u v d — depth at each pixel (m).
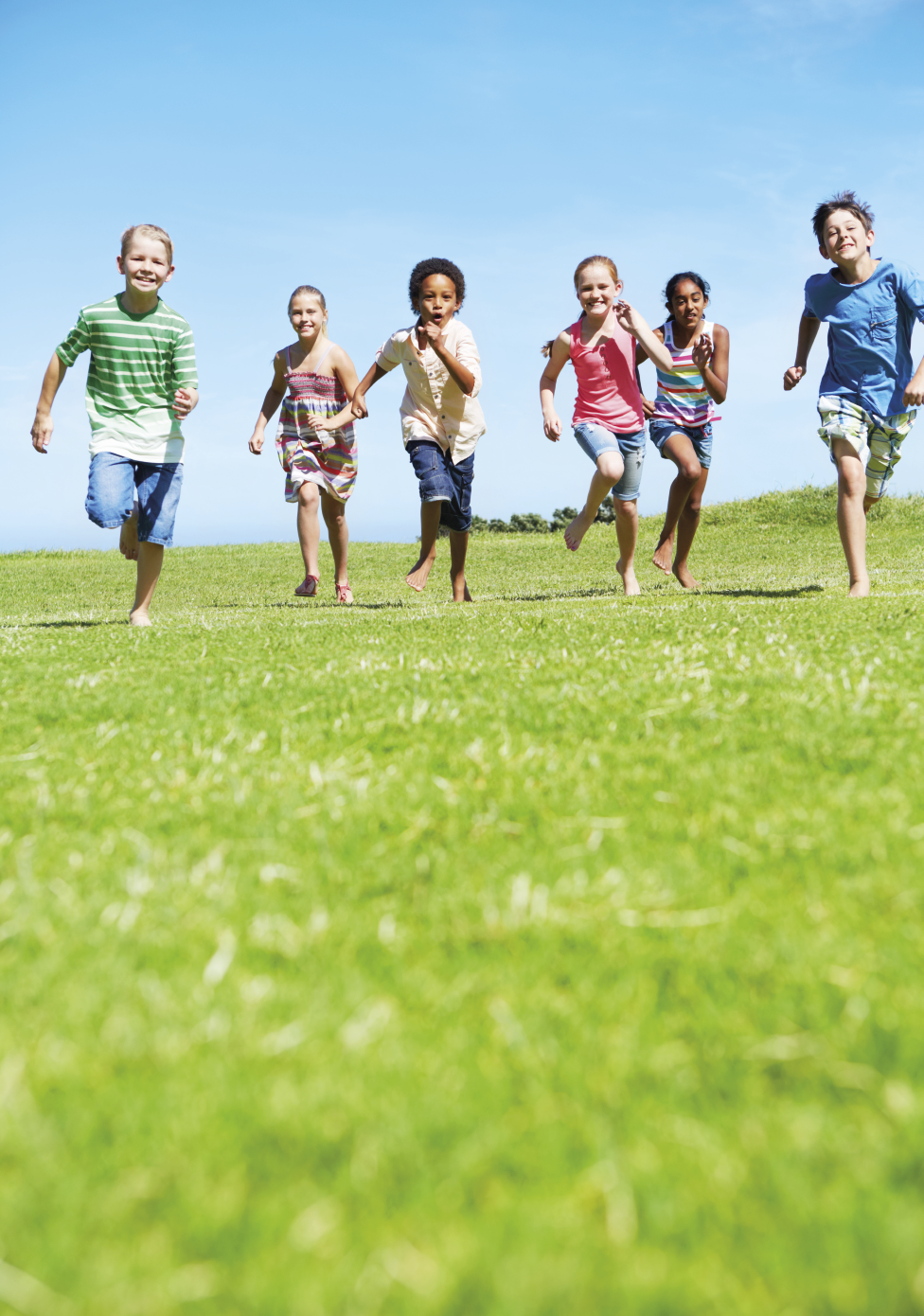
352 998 1.24
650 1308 0.74
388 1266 0.79
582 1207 0.87
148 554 6.69
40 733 2.93
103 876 1.73
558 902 1.55
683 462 9.05
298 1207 0.86
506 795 2.14
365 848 1.86
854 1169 0.90
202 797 2.21
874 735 2.54
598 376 7.88
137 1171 0.91
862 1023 1.15
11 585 15.19
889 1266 0.77
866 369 6.59
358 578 15.45
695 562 14.98
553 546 19.23
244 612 8.73
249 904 1.57
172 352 6.22
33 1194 0.88
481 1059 1.10
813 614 5.60
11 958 1.40
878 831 1.80
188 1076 1.07
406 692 3.43
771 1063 1.09
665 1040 1.14
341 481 9.56
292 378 9.23
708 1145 0.94
